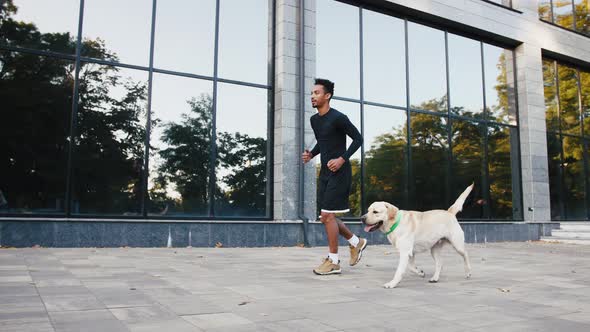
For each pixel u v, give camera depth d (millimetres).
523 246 10445
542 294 3807
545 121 13906
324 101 4852
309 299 3320
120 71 8031
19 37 7332
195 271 4691
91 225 7051
